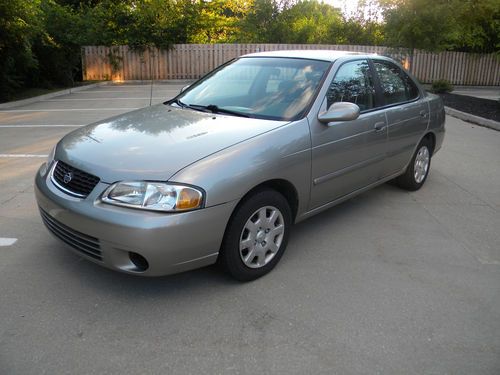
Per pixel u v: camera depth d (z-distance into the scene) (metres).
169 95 15.38
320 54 4.45
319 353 2.68
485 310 3.16
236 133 3.37
